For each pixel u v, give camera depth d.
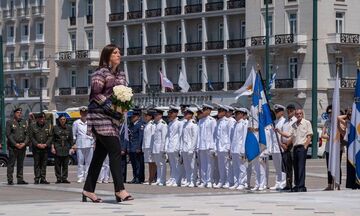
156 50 87.19
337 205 17.22
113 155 17.61
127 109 17.36
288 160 24.61
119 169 17.77
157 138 28.59
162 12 86.56
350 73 76.88
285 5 77.19
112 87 17.34
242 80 81.50
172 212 15.60
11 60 102.25
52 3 96.94
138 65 89.81
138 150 29.31
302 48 75.88
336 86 24.14
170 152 28.16
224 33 82.19
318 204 17.42
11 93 100.31
